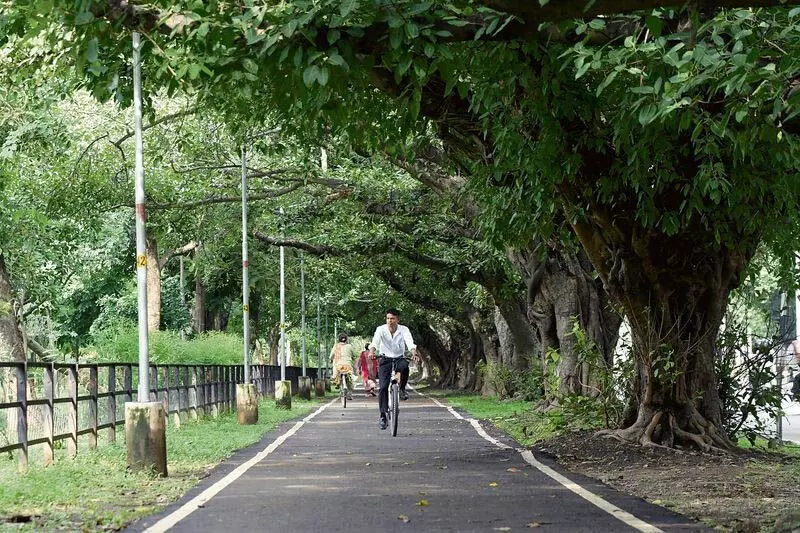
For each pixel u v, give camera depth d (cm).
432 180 3084
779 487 1314
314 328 9206
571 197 1755
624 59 1219
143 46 1274
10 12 1368
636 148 1435
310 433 2573
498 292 4231
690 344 1842
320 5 1094
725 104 1324
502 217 1838
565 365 3216
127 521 1034
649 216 1612
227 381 3638
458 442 2236
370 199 3819
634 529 965
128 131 3372
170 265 6400
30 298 3969
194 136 3381
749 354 2066
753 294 2172
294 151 2206
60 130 2934
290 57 1159
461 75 1536
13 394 1519
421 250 4419
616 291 1870
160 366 2562
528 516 1059
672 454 1750
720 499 1202
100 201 3550
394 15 1089
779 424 2044
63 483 1338
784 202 1647
